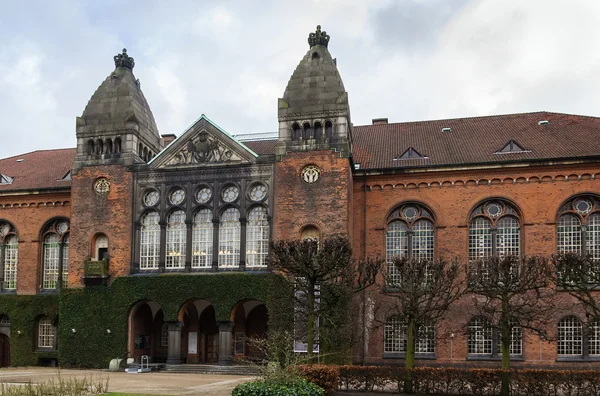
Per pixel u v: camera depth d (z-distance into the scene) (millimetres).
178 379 36562
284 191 43531
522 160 43156
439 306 34656
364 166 47031
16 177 55969
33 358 49750
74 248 47094
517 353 42438
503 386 29719
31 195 52219
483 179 44125
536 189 43250
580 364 40844
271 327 41500
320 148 43281
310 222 42656
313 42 46688
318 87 44406
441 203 44625
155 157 46562
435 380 30578
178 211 46062
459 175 44594
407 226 45219
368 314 43812
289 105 44562
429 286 34125
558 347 41500
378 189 45906
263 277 42406
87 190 47562
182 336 48188
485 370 30234
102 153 48031
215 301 43031
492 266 33781
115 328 44812
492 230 43781
